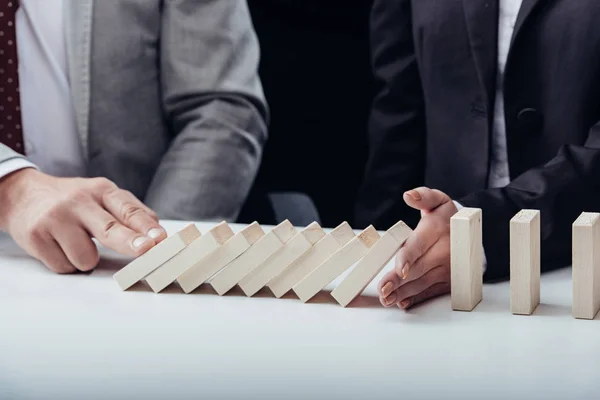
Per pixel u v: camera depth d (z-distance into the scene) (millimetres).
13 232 1252
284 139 2928
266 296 1070
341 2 2818
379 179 1830
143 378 812
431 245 1027
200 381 803
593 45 1442
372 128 1842
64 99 1807
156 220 1225
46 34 1782
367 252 1016
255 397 772
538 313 997
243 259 1059
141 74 1821
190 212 1771
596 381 791
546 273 1174
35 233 1184
